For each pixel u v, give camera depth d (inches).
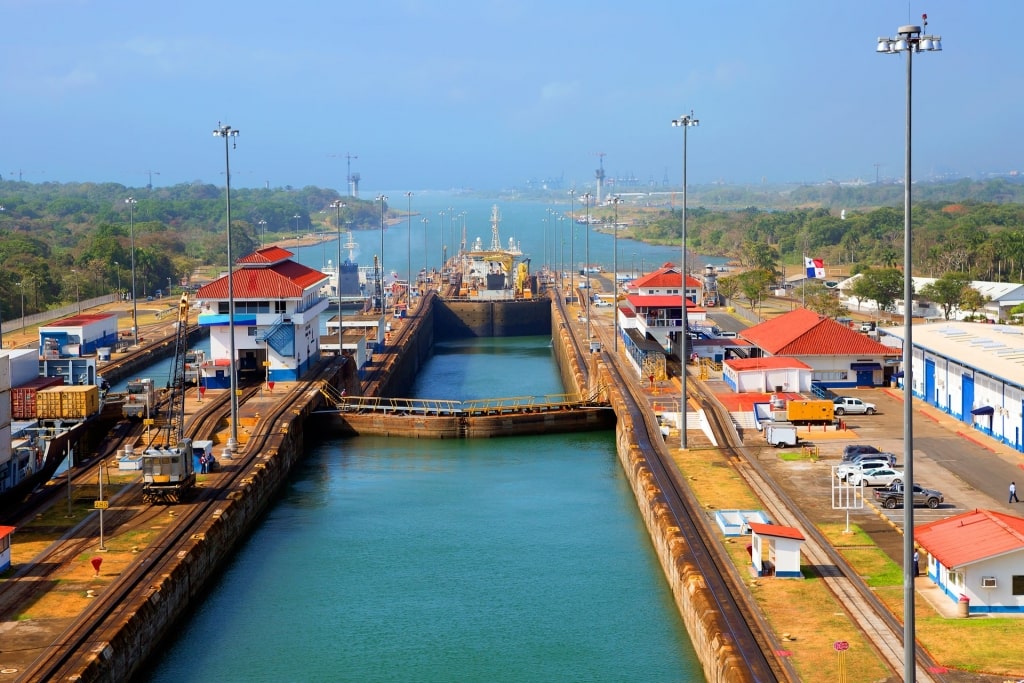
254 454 4650.6
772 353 5994.1
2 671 2464.3
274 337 6195.9
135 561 3245.6
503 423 5733.3
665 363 6363.2
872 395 5777.6
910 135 2292.1
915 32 2265.0
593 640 3065.9
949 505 3725.4
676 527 3553.2
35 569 3179.1
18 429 4456.2
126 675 2709.2
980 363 4918.8
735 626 2701.8
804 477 4165.8
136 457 4439.0
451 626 3193.9
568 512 4375.0
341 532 4119.1
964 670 2432.3
